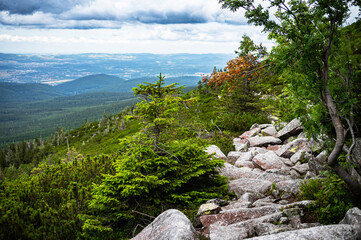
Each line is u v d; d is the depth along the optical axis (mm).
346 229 4039
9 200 7051
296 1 4852
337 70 6035
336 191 5648
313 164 9125
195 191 7992
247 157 13039
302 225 4898
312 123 5785
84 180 9273
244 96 23594
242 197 7609
